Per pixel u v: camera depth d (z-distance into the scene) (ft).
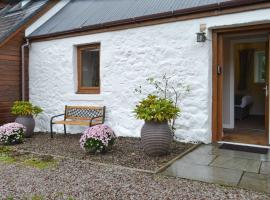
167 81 22.12
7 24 32.37
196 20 20.70
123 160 17.34
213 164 16.06
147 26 23.06
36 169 16.07
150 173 14.85
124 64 24.48
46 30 30.48
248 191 12.27
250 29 19.67
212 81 21.04
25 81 31.12
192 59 20.98
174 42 21.75
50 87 29.63
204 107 20.62
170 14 21.47
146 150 18.04
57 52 28.94
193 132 21.09
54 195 12.31
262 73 33.71
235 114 31.14
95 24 25.75
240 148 19.45
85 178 14.35
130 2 28.58
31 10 33.40
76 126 28.07
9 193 12.64
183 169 15.30
